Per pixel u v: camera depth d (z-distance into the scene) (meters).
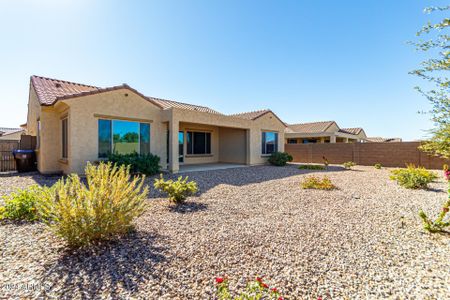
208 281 2.85
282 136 20.78
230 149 19.00
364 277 2.99
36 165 13.16
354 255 3.56
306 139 30.69
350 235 4.34
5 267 3.10
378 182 10.74
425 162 17.12
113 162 10.15
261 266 3.21
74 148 9.92
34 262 3.24
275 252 3.63
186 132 17.53
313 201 6.94
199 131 18.41
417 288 2.76
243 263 3.29
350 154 20.95
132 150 11.84
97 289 2.66
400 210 6.00
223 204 6.51
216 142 19.77
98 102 10.60
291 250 3.71
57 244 3.80
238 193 7.96
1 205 5.89
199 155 18.42
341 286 2.79
